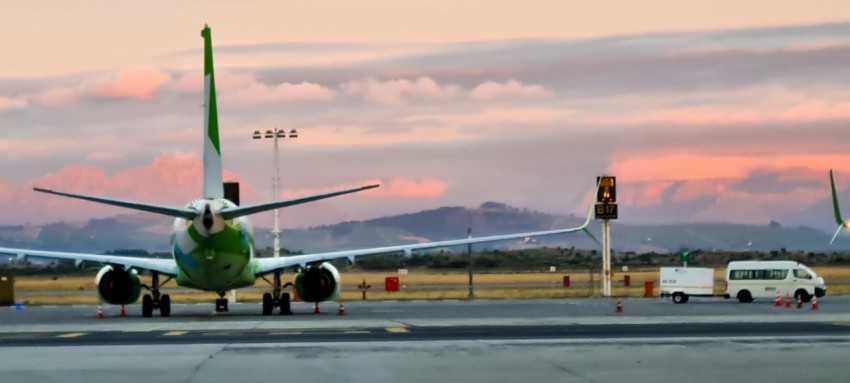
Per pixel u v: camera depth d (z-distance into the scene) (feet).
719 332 421.18
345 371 294.66
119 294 625.82
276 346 368.89
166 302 629.10
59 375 294.46
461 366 303.27
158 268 623.36
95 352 354.13
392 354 336.49
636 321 505.25
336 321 535.19
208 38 639.76
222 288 629.92
